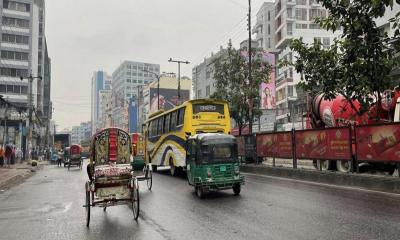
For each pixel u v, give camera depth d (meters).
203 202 11.64
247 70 30.09
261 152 22.31
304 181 16.61
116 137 10.50
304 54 15.68
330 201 10.83
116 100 147.88
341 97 19.86
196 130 19.58
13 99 82.81
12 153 38.91
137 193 9.16
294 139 18.81
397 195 11.62
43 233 8.09
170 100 102.69
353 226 7.70
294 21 71.31
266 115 54.72
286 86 60.53
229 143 12.97
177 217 9.36
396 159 12.88
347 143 15.23
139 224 8.71
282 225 8.02
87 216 8.80
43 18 101.31
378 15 11.92
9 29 84.12
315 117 22.59
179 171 21.83
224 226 8.15
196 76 87.69
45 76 115.62
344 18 13.32
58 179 21.95
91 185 9.12
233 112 29.92
